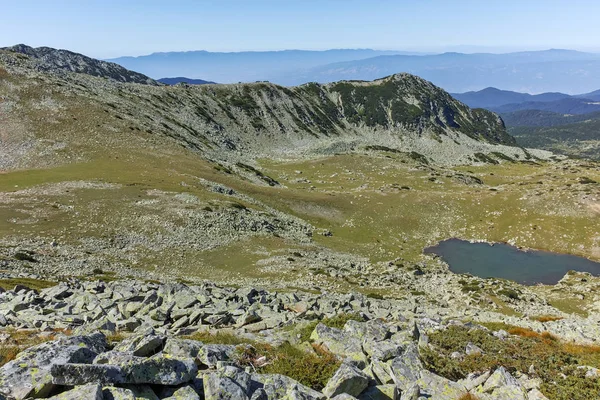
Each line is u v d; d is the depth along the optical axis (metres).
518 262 91.88
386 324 21.89
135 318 25.20
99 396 9.77
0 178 77.31
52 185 75.56
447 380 15.16
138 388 10.87
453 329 23.22
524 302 58.00
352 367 13.02
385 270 73.88
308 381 13.73
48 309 26.12
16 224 57.50
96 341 14.16
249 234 75.94
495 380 15.41
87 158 95.69
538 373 17.25
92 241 57.53
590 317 47.59
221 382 11.41
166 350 14.34
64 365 10.45
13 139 95.00
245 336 20.59
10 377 10.43
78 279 42.22
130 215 68.88
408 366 15.66
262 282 54.50
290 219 99.69
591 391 15.31
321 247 84.25
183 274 54.03
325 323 22.61
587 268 88.00
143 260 56.09
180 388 11.30
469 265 90.00
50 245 52.94
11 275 38.75
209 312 25.86
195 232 69.06
